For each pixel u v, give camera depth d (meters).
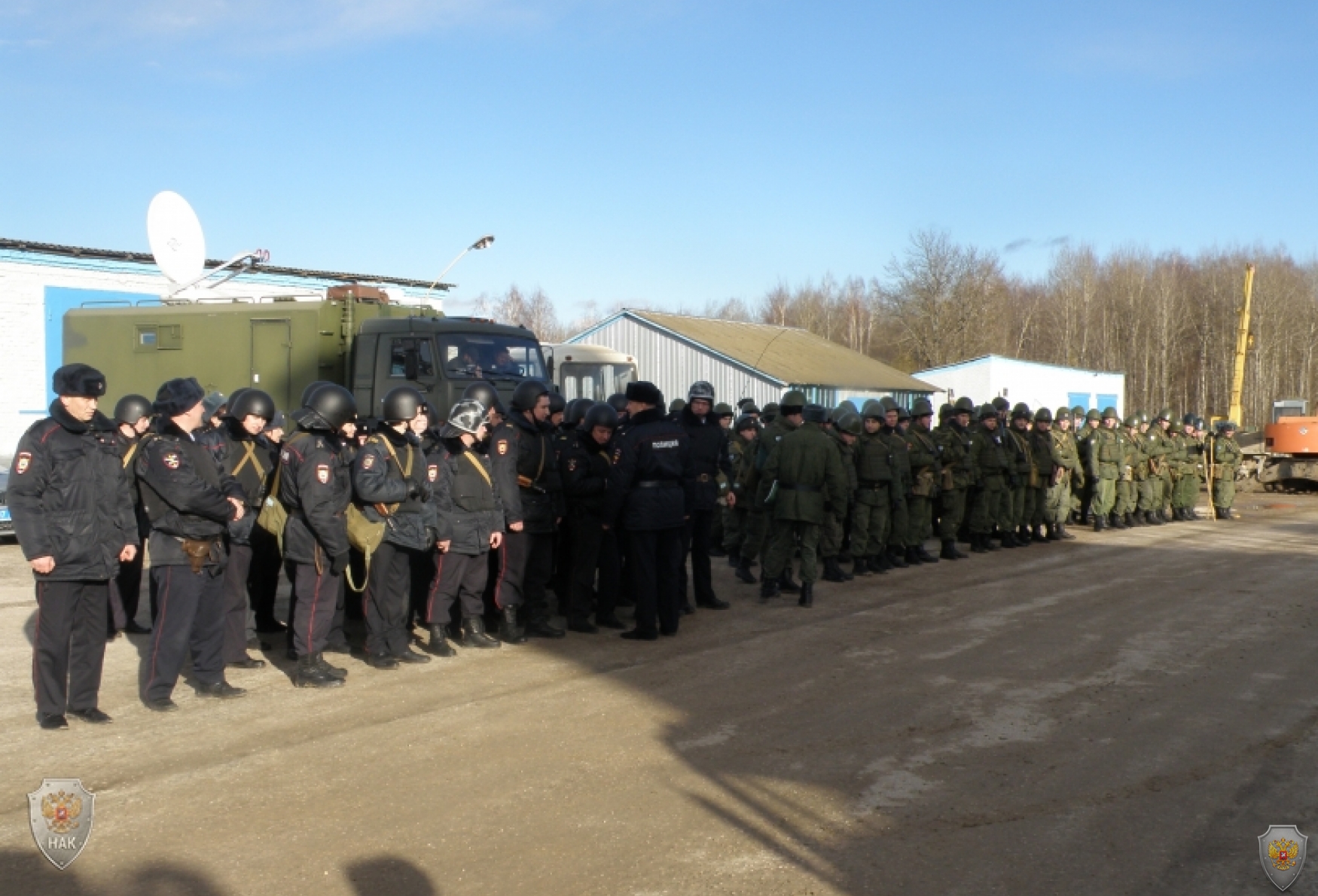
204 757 6.24
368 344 15.25
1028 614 10.70
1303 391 69.81
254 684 7.92
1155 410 70.56
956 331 67.19
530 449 9.32
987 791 5.78
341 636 8.94
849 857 4.93
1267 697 7.64
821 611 10.93
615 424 9.68
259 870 4.75
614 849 5.00
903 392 39.41
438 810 5.46
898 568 13.89
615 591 10.16
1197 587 12.34
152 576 7.32
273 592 9.64
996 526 15.64
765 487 12.45
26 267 22.92
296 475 7.64
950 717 7.12
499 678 8.12
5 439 22.64
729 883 4.65
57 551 6.61
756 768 6.12
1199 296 74.94
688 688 7.82
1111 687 7.88
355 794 5.68
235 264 25.58
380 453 7.94
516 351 15.80
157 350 16.48
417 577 9.91
